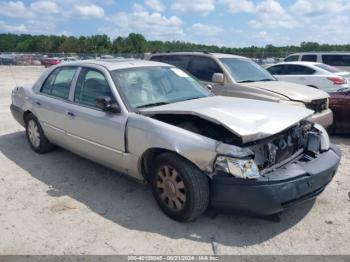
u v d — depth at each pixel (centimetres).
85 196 445
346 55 1529
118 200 433
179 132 365
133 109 425
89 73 493
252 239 347
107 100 429
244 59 839
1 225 379
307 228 364
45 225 378
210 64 791
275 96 662
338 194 438
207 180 354
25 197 445
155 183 394
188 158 351
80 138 486
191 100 451
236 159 330
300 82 1198
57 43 8619
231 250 330
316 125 432
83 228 371
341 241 341
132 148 406
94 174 516
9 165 559
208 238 349
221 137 366
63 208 414
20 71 3112
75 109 488
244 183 329
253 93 692
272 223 375
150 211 404
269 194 325
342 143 684
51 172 526
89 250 333
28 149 641
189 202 355
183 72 530
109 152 441
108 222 382
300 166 364
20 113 628
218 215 391
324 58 1566
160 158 378
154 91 461
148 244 341
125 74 467
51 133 557
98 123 445
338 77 1138
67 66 547
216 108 385
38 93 588
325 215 388
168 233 359
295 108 411
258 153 356
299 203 350
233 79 748
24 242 347
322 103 670
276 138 370
